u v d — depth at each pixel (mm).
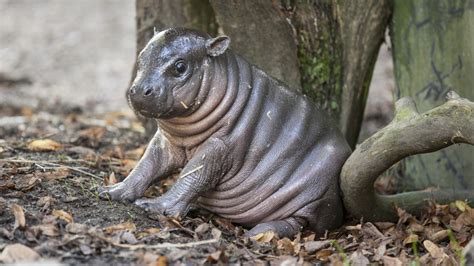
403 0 12758
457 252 10008
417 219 11750
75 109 18047
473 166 12281
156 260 9016
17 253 8773
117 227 9805
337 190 11164
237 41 12727
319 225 11180
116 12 26859
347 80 12852
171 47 10289
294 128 10922
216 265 9234
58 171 11375
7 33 24750
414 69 12852
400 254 10211
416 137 10508
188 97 10336
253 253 9773
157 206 10516
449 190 11938
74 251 9133
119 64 22594
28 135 14484
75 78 21344
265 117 10805
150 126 14180
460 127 10281
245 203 10938
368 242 10508
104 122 16438
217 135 10625
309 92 12898
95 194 10773
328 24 12617
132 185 10820
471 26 12133
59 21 25922
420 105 12828
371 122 17344
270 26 12516
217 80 10492
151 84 10117
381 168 10781
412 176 13094
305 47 12703
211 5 12805
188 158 10953
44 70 21906
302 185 10898
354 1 12531
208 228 10219
